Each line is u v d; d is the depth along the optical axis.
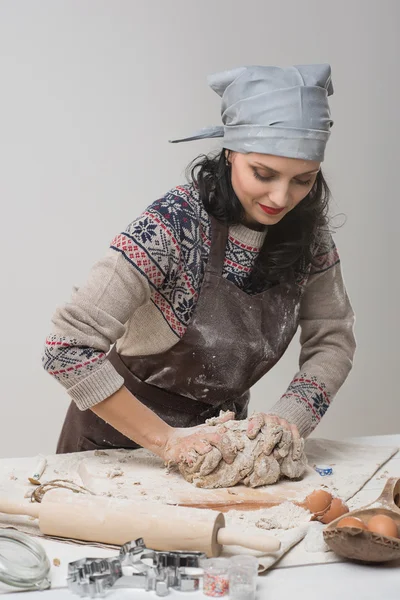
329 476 1.66
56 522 1.29
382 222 3.80
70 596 1.12
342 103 3.66
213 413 1.89
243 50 3.51
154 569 1.16
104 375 1.59
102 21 3.37
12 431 3.50
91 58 3.38
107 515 1.26
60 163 3.41
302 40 3.56
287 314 1.83
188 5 3.44
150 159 3.49
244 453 1.56
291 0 3.53
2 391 3.47
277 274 1.78
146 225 1.62
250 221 1.73
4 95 3.34
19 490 1.48
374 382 3.89
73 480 1.61
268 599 1.12
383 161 3.75
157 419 1.64
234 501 1.48
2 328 3.45
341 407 3.88
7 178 3.38
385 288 3.85
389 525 1.19
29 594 1.12
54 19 3.34
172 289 1.69
